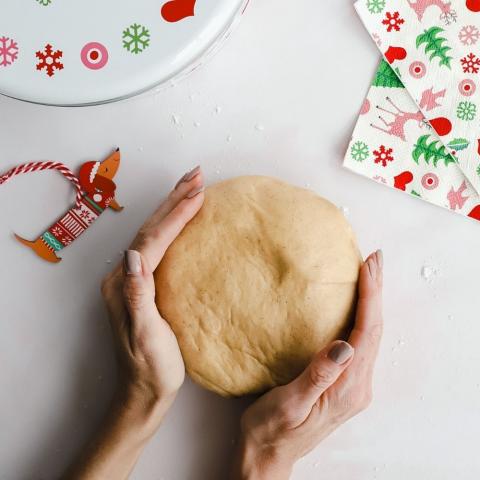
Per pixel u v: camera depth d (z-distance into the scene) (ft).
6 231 3.33
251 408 2.93
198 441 3.34
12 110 3.28
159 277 2.87
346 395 2.75
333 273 2.77
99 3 2.33
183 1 2.33
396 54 3.16
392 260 3.28
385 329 3.30
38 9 2.34
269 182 2.91
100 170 3.27
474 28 3.10
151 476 3.34
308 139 3.26
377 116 3.20
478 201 3.16
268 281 2.79
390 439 3.33
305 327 2.76
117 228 3.32
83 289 3.34
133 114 3.27
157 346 2.74
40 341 3.35
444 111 3.15
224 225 2.83
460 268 3.26
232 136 3.28
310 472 3.34
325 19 3.20
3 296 3.34
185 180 2.90
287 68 3.23
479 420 3.30
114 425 3.02
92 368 3.36
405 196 3.25
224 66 3.23
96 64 2.37
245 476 2.98
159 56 2.36
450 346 3.29
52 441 3.38
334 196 3.28
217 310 2.82
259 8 3.20
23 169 3.28
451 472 3.32
